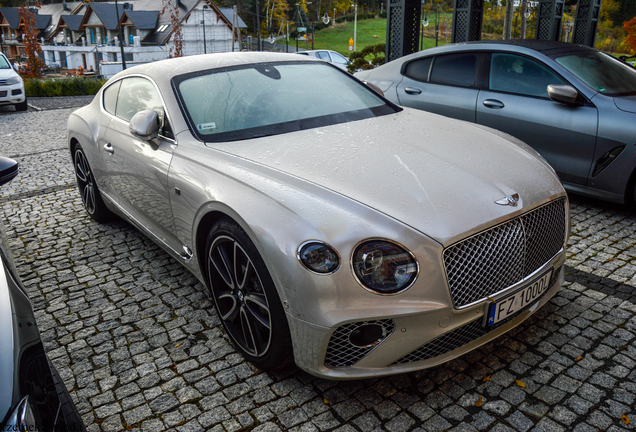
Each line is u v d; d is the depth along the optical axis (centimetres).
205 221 257
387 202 202
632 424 198
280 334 213
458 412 208
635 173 391
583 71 431
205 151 267
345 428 204
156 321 296
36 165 704
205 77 317
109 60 6856
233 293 244
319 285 191
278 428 206
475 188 216
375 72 599
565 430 196
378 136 269
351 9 11531
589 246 362
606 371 229
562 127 419
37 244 423
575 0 1319
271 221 206
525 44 471
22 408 121
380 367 199
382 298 189
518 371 231
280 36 9906
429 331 195
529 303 222
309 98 316
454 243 193
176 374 246
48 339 285
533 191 227
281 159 241
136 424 215
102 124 389
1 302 150
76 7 9081
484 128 310
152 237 340
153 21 7381
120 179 360
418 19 726
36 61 3538
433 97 517
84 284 348
